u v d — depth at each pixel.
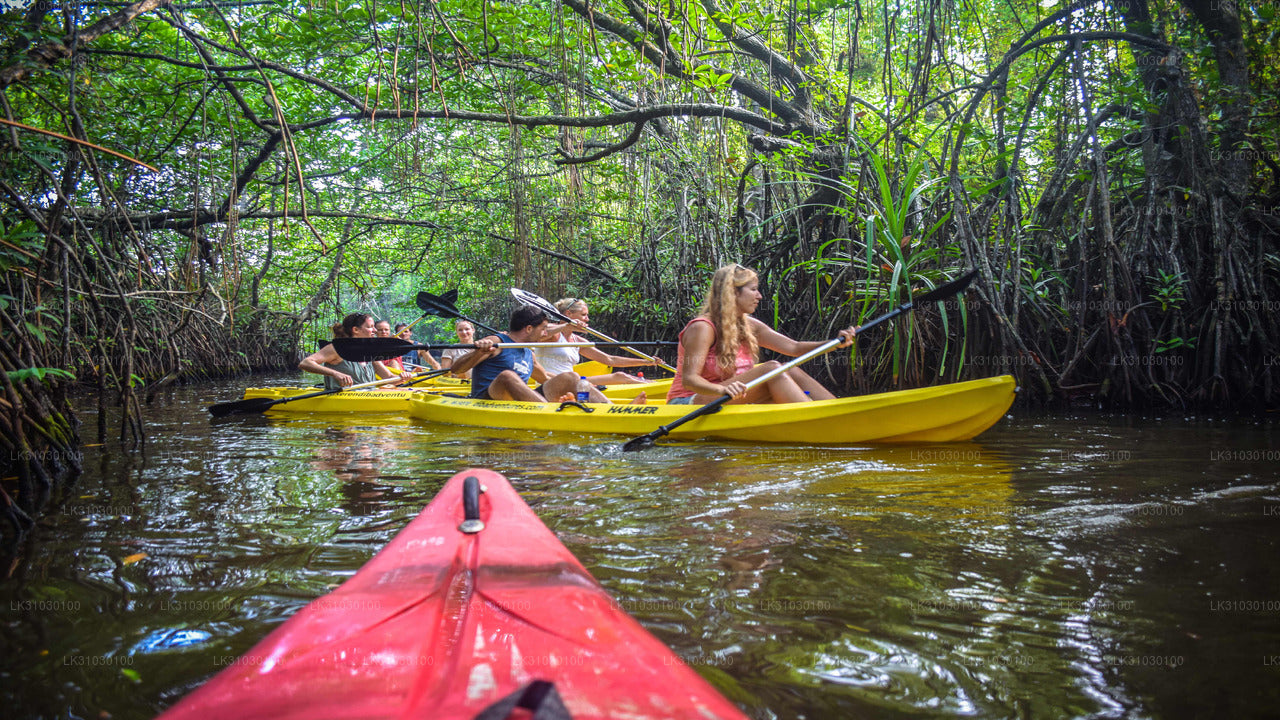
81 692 1.42
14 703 1.38
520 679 0.84
